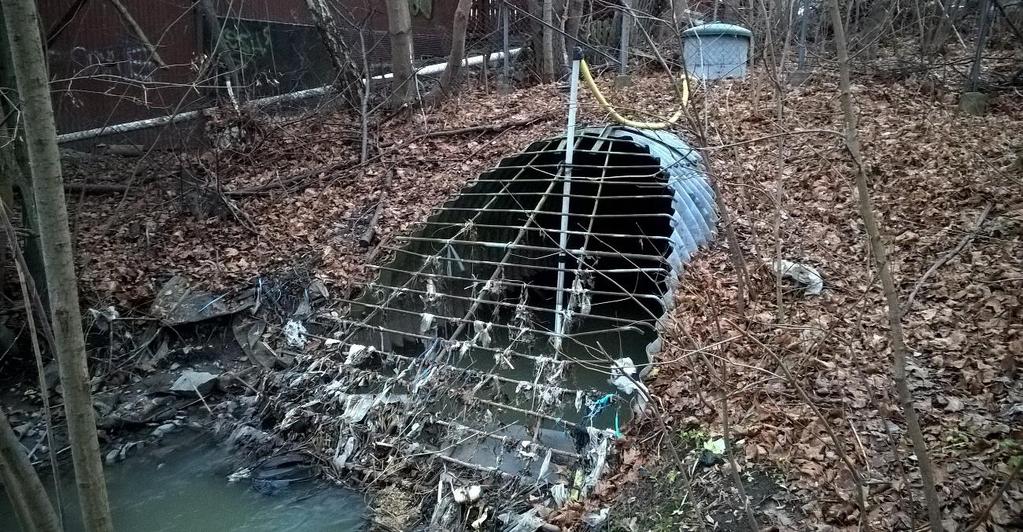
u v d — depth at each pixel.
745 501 4.07
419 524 6.17
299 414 7.62
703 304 7.78
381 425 7.21
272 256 9.98
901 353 3.27
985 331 6.57
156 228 10.48
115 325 8.80
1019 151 10.22
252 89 13.40
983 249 7.98
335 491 6.78
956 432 5.38
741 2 14.46
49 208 2.48
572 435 6.49
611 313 10.76
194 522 6.46
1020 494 4.66
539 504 5.93
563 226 9.22
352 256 9.82
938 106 12.60
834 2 3.19
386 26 17.53
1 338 8.16
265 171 12.23
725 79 14.48
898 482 4.99
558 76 17.36
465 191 10.64
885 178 10.14
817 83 14.25
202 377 8.33
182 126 12.31
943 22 15.41
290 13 14.97
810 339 6.53
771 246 9.04
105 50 11.98
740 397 6.13
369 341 8.80
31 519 2.75
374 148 12.74
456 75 15.20
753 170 10.84
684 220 9.05
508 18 17.42
